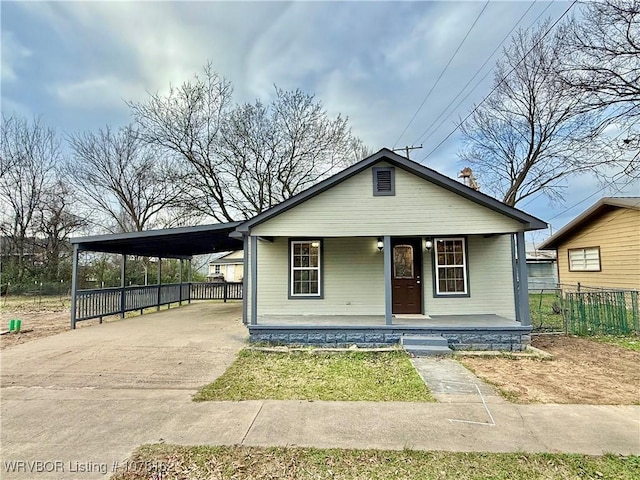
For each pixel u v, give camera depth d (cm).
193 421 379
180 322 1076
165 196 2030
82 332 907
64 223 2333
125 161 2159
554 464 290
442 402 431
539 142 1589
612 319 862
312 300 898
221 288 1783
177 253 1588
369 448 318
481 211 752
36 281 2169
